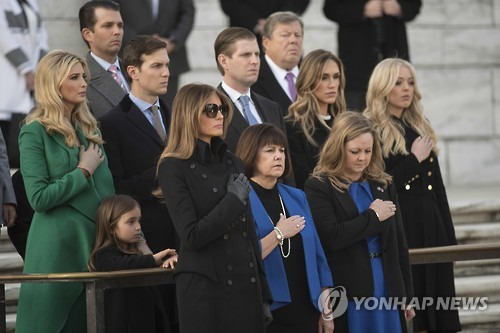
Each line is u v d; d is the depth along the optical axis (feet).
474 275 88.43
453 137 123.65
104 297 63.05
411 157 71.31
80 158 62.49
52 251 61.57
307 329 61.31
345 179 64.34
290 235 59.77
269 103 74.08
